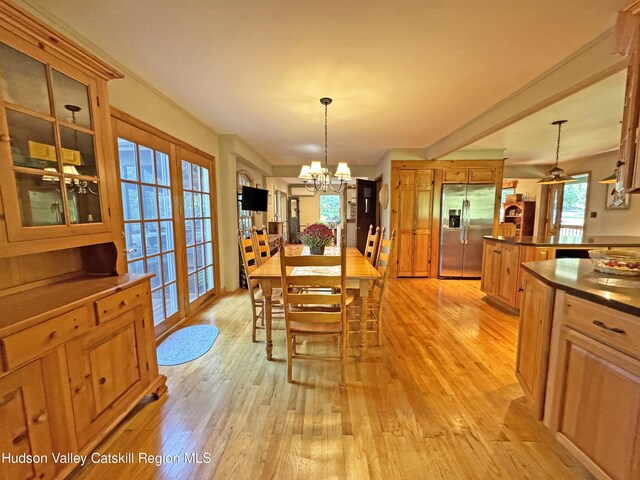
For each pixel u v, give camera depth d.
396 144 4.57
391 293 4.17
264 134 3.95
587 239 3.29
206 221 3.69
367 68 2.09
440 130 3.71
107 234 1.63
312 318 1.91
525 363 1.74
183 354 2.38
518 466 1.34
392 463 1.35
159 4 1.44
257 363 2.24
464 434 1.53
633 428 1.04
